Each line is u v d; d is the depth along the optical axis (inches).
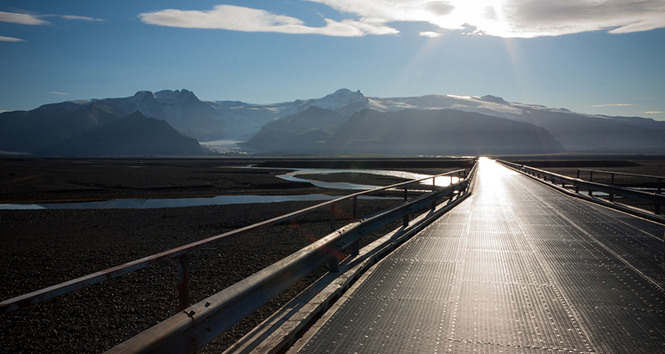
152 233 602.2
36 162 4658.0
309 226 598.2
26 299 82.2
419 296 206.2
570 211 557.3
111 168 3026.6
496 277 240.4
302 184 1718.8
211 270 346.9
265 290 154.2
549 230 404.8
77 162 4790.8
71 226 702.5
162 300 279.6
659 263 270.5
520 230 405.1
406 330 163.9
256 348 136.9
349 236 262.7
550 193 856.9
